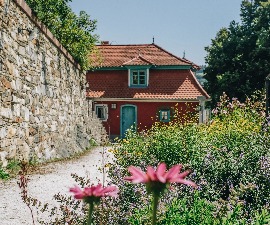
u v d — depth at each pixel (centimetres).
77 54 1808
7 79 925
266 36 3084
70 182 850
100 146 1895
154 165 682
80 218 418
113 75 2616
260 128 916
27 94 1091
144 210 393
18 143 999
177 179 151
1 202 635
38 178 866
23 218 554
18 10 1020
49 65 1350
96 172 997
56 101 1445
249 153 711
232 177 687
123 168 629
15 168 909
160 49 2742
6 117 912
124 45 2830
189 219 361
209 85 3409
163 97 2453
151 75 2561
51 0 1584
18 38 1020
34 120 1153
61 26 1658
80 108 1934
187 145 748
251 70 3083
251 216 437
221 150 734
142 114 2509
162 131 827
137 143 795
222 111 1136
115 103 2534
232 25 3622
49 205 632
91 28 1767
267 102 1273
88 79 2622
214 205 405
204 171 688
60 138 1481
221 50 3391
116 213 407
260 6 3466
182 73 2550
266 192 585
